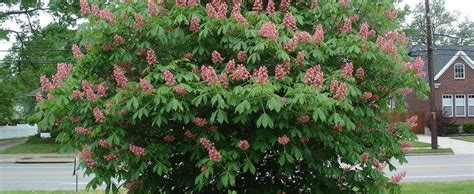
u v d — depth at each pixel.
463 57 39.06
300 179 5.21
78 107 4.62
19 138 44.84
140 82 4.30
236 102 4.11
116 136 4.44
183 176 5.05
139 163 4.68
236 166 4.38
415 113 36.75
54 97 4.62
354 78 4.74
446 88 38.94
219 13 4.52
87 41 4.77
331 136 4.56
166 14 4.71
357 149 4.78
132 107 4.38
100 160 4.73
